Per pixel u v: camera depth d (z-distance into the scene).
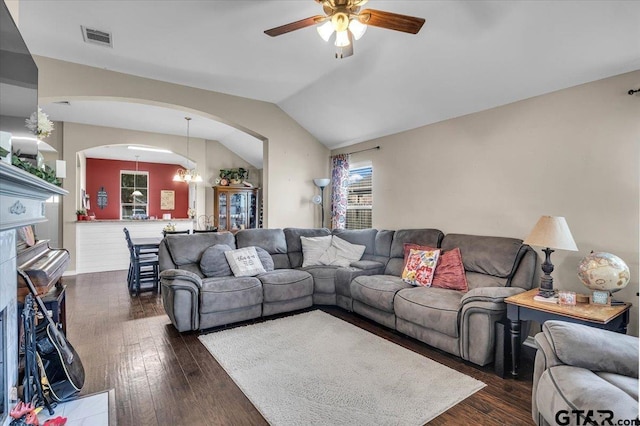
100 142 6.02
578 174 2.72
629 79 2.45
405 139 4.32
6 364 1.57
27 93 1.67
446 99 3.51
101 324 3.36
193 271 3.62
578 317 2.03
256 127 4.74
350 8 1.95
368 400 2.03
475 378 2.31
